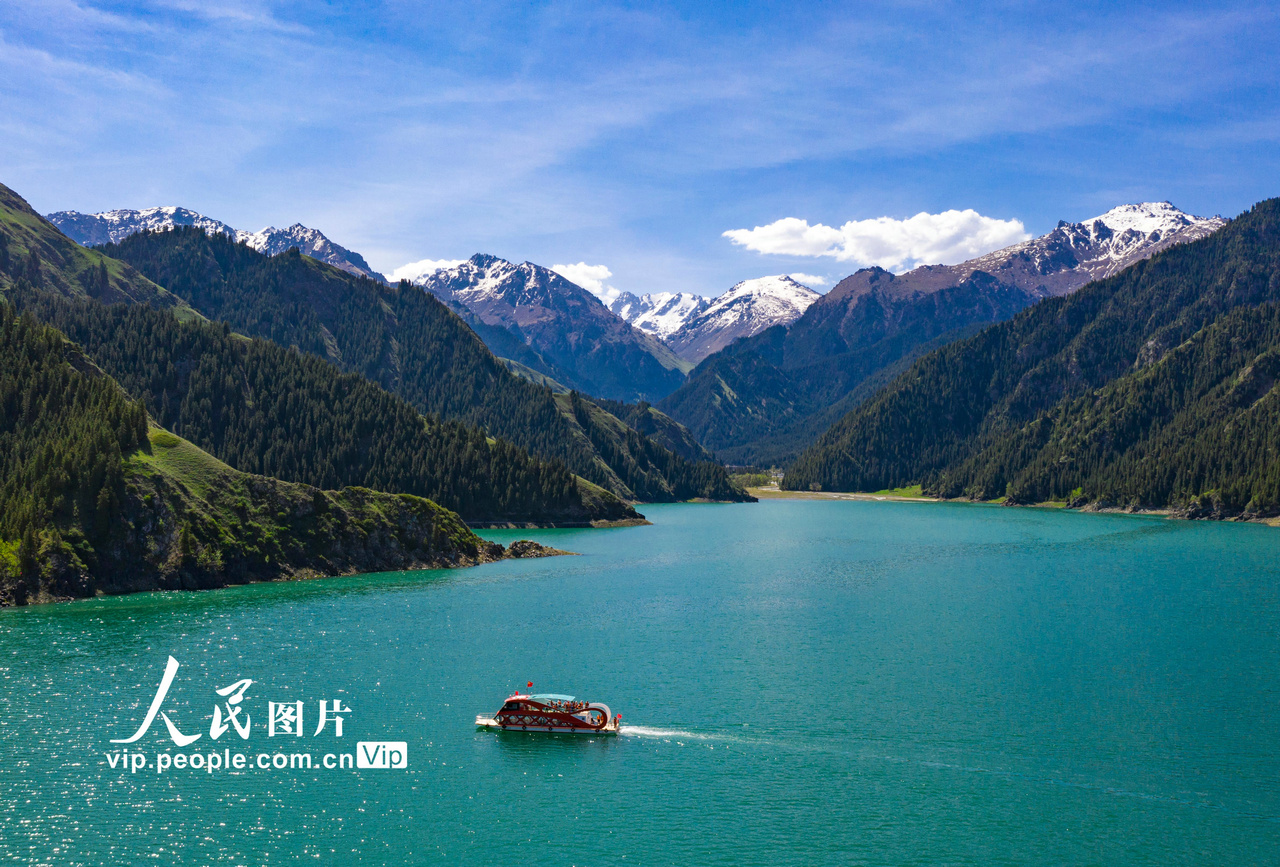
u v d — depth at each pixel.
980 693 92.12
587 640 114.00
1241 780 70.69
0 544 132.75
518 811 65.31
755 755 75.62
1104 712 86.25
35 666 97.06
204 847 59.81
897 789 69.12
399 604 136.38
